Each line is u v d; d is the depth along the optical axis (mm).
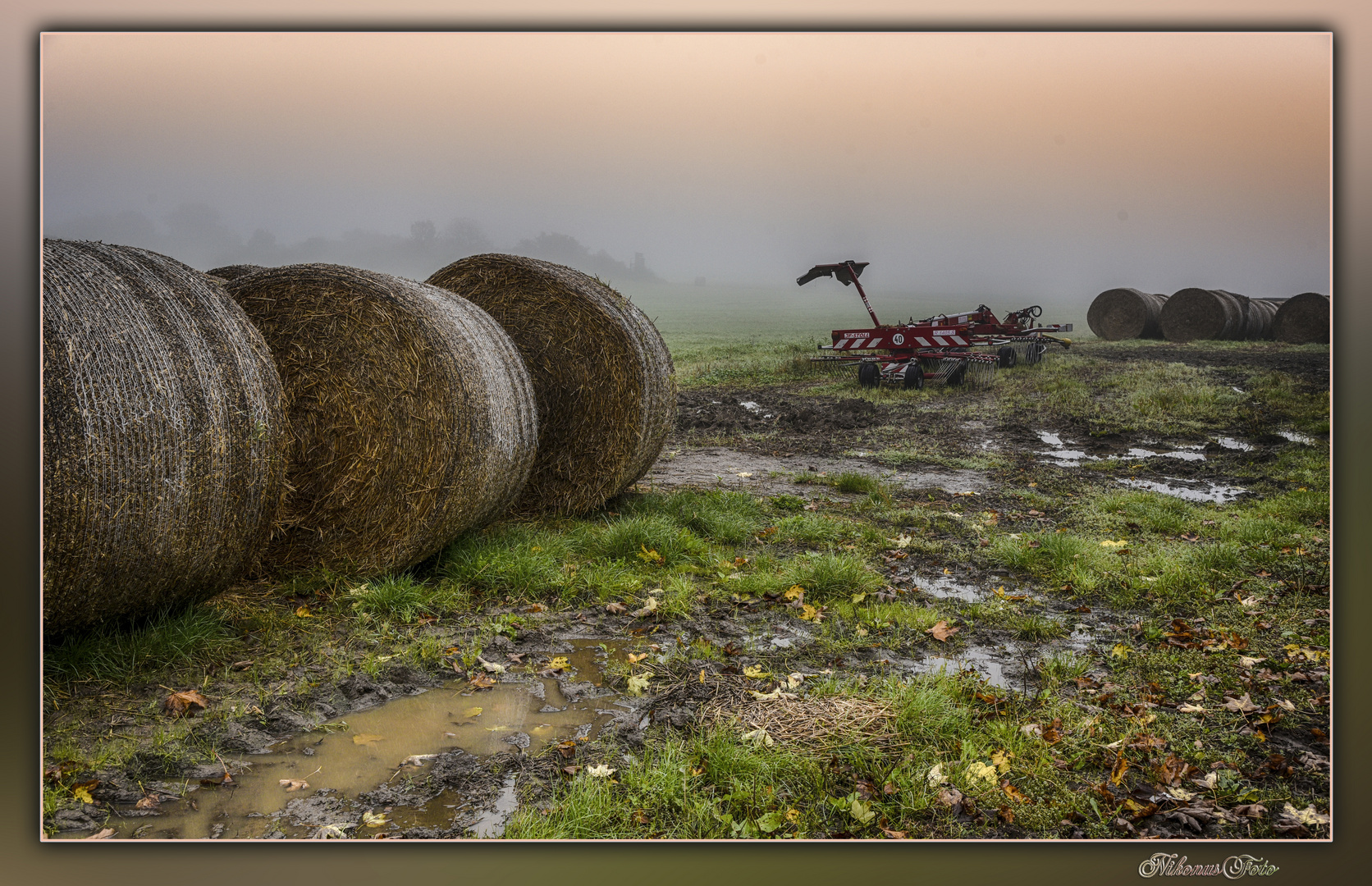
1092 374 16734
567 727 3607
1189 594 5344
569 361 6773
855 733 3494
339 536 5215
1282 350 21828
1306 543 6273
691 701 3787
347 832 2838
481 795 3090
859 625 4762
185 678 3814
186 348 3945
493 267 6914
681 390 16188
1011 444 10945
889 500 7824
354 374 5137
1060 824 2984
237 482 4129
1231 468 9344
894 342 16016
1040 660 4391
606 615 4895
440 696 3869
